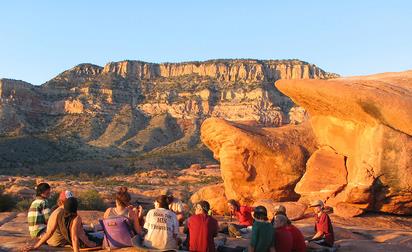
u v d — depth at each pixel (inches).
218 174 4060.0
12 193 1857.8
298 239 356.8
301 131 919.7
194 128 7239.2
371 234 543.5
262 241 334.6
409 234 537.3
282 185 864.3
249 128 911.0
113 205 1638.8
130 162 5285.4
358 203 697.0
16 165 4712.1
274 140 880.9
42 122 7332.7
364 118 704.4
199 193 975.6
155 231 362.0
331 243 415.5
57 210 380.2
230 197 898.1
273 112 7578.7
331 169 761.0
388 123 681.6
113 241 375.6
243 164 871.1
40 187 406.0
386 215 715.4
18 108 7219.5
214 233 362.3
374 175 678.5
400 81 759.7
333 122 780.0
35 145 5679.1
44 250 375.2
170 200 478.3
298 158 870.4
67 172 4608.8
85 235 379.9
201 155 5753.0
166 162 5329.7
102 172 4731.8
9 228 571.2
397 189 675.4
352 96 698.2
